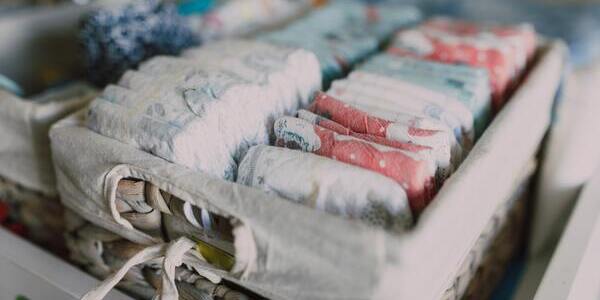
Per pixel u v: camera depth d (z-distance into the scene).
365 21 1.29
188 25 1.22
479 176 0.69
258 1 1.37
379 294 0.55
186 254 0.72
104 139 0.75
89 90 1.10
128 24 1.08
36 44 1.39
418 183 0.66
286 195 0.67
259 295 0.71
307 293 0.61
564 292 0.79
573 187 1.20
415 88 0.87
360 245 0.55
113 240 0.83
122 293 0.81
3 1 1.47
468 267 0.82
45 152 0.94
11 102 0.93
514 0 1.64
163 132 0.70
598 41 1.40
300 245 0.59
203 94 0.74
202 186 0.64
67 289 0.81
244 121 0.77
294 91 0.86
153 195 0.69
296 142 0.74
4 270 0.89
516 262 1.28
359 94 0.86
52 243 1.06
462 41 1.04
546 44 1.16
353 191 0.64
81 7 1.47
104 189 0.72
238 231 0.60
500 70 0.98
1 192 1.08
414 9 1.34
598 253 0.89
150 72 0.82
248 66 0.87
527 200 1.23
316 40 1.11
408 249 0.54
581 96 1.22
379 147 0.69
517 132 0.84
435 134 0.72
